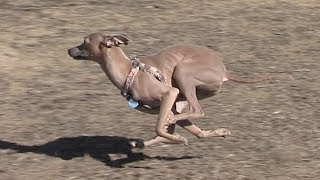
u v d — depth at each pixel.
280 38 30.77
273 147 18.69
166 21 32.44
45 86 24.05
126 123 20.66
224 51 28.59
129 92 16.62
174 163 17.50
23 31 29.53
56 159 17.78
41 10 32.56
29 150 18.41
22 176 16.66
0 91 23.31
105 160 17.78
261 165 17.41
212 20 33.00
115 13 33.03
